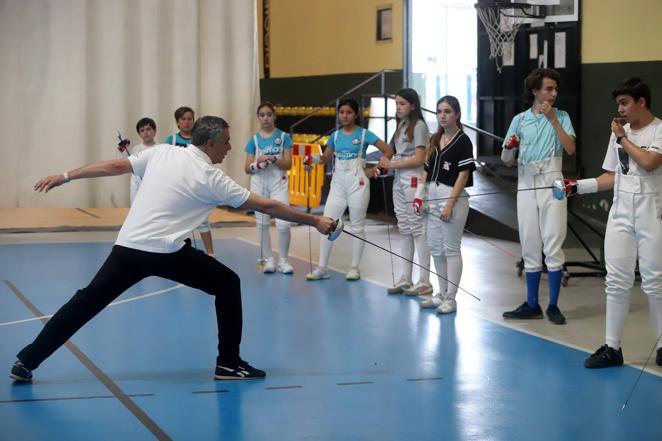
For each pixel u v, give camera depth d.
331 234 4.89
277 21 16.84
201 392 4.73
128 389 4.78
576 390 4.82
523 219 6.43
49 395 4.65
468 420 4.32
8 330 6.05
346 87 14.89
